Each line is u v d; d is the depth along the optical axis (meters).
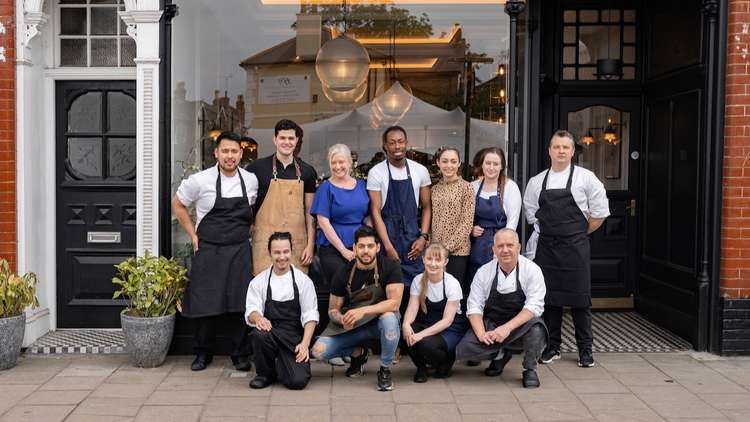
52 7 6.49
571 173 5.67
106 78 6.56
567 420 4.59
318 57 6.67
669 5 6.66
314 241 5.74
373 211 5.67
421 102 6.68
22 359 5.89
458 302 5.27
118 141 6.64
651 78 7.06
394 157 5.65
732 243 5.87
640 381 5.35
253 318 5.16
